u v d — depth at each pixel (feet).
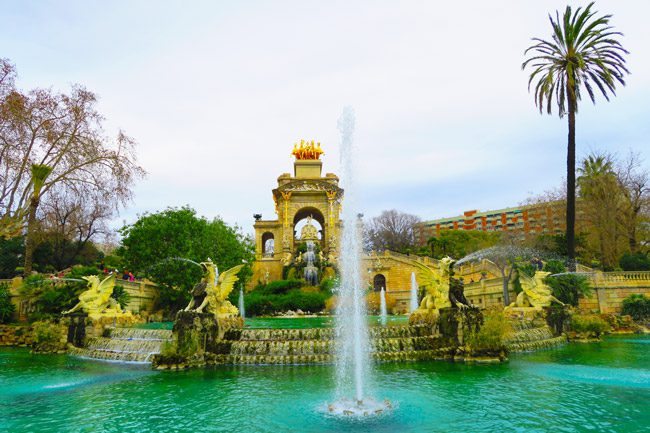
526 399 41.83
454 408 38.96
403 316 147.43
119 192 122.52
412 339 65.41
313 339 65.98
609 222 146.10
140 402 42.78
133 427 35.42
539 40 121.49
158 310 144.05
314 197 267.18
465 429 33.47
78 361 67.46
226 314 71.36
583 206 161.99
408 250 257.55
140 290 134.10
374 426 34.40
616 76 113.50
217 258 141.69
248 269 160.04
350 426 34.50
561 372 54.29
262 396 43.91
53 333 79.10
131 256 138.00
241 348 63.82
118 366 62.39
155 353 66.03
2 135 107.55
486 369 56.44
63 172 120.16
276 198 274.36
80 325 78.43
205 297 66.23
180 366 59.00
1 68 107.86
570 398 42.14
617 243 147.43
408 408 39.01
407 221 328.08
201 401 42.60
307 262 215.92
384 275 213.66
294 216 268.82
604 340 87.66
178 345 60.80
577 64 115.65
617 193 149.79
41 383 51.62
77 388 49.03
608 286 111.04
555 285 104.63
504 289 115.85
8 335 92.02
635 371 54.90
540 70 121.70
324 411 38.50
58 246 171.22
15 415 39.22
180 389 47.73
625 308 107.45
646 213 157.79
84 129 117.70
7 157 108.78
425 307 74.69
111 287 84.64
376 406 39.65
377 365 59.52
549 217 193.57
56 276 117.19
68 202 153.58
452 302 68.44
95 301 81.61
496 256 137.80
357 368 46.50
